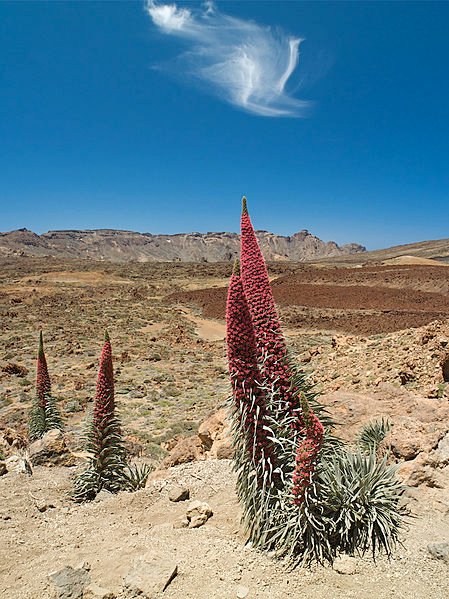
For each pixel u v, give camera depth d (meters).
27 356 28.97
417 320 31.81
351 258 182.50
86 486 7.34
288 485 4.37
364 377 11.77
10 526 6.04
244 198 4.54
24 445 10.16
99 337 36.12
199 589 4.01
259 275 4.50
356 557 4.19
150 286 73.88
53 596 4.17
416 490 5.13
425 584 3.78
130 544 5.15
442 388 9.12
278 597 3.80
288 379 4.48
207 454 8.79
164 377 23.50
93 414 7.88
